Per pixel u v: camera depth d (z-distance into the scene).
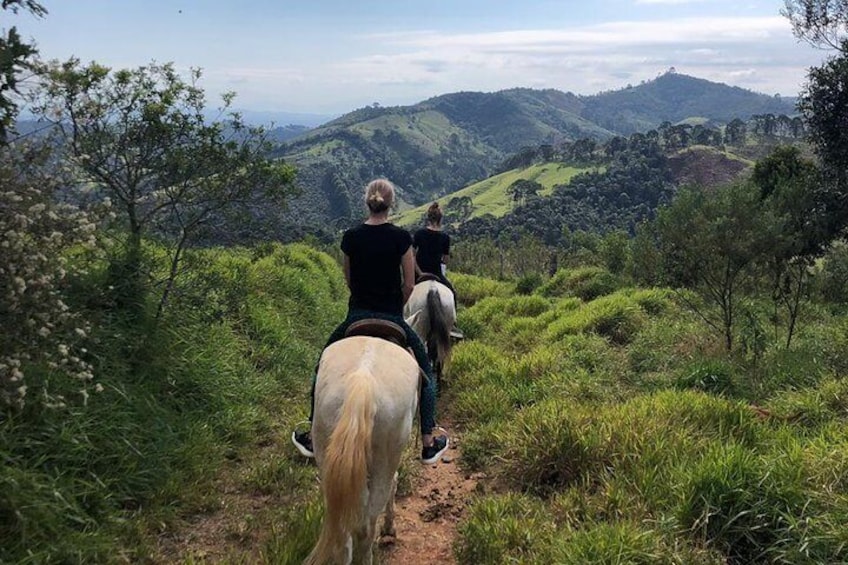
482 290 18.02
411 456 6.06
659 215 9.41
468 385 7.98
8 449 3.98
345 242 4.35
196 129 6.48
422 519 5.03
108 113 6.15
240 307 8.22
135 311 6.30
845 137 10.29
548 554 4.07
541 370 8.22
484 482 5.55
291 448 5.92
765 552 3.90
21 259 4.01
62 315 4.33
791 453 4.55
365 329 4.15
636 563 3.76
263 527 4.62
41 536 3.71
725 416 5.65
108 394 5.09
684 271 9.07
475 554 4.31
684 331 9.71
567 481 5.18
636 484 4.68
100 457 4.55
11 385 4.00
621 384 7.75
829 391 6.18
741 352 8.53
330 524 3.03
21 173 4.45
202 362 6.50
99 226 5.62
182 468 5.12
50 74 4.95
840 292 14.56
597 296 15.07
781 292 9.54
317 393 3.60
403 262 4.36
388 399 3.48
